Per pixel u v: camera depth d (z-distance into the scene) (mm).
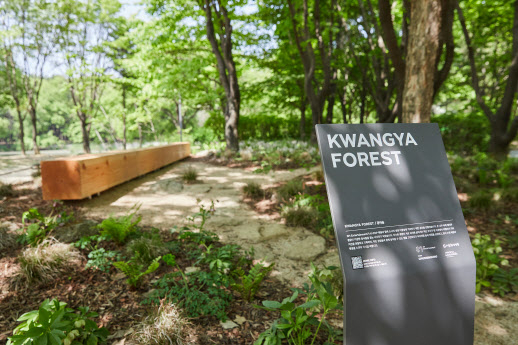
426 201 2051
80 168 5730
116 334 2396
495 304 2934
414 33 5105
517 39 9492
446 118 13305
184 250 3855
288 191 6574
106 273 3287
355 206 1923
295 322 2080
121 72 24000
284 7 13062
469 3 10586
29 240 3695
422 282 1914
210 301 2709
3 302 2754
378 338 1857
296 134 22062
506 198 5777
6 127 44781
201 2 13211
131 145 35781
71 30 20516
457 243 2016
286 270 3545
